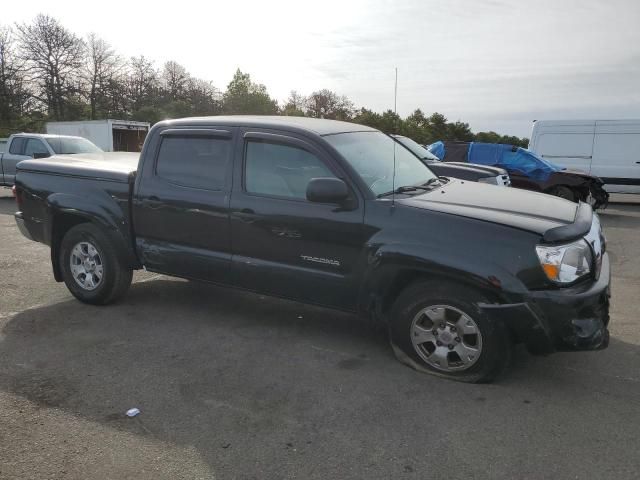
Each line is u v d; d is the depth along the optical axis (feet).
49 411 11.16
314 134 14.06
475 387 12.18
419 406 11.34
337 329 15.88
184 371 13.05
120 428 10.54
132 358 13.78
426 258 12.11
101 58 189.57
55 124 89.71
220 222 15.02
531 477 9.02
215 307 17.78
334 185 12.70
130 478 9.05
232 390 12.09
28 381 12.48
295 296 14.39
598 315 11.79
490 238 11.75
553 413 11.06
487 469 9.23
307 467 9.32
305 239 13.78
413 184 14.82
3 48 170.91
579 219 12.59
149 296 18.88
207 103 240.12
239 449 9.86
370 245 12.89
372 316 13.53
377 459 9.53
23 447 9.90
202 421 10.80
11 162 48.78
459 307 12.12
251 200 14.49
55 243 18.24
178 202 15.66
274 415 11.02
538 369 13.14
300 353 14.14
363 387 12.22
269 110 245.45
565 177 39.45
